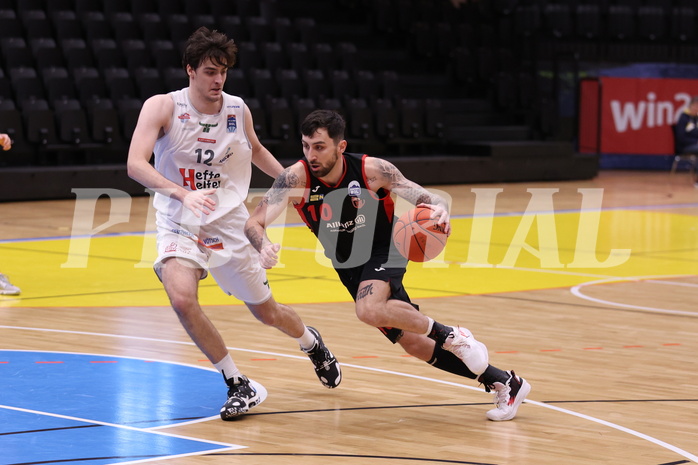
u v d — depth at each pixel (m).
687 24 46.88
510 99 43.81
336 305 17.22
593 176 43.03
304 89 38.97
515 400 10.52
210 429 10.00
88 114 33.62
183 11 39.69
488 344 14.41
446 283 19.73
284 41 40.44
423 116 40.44
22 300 17.22
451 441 9.73
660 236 26.97
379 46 45.44
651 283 20.02
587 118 44.66
